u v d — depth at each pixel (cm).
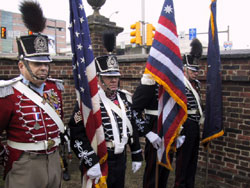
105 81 225
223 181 352
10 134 186
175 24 260
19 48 186
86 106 202
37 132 186
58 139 202
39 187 191
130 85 454
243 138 334
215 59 312
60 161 218
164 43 255
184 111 257
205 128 323
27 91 186
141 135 267
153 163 290
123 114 228
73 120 211
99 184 206
